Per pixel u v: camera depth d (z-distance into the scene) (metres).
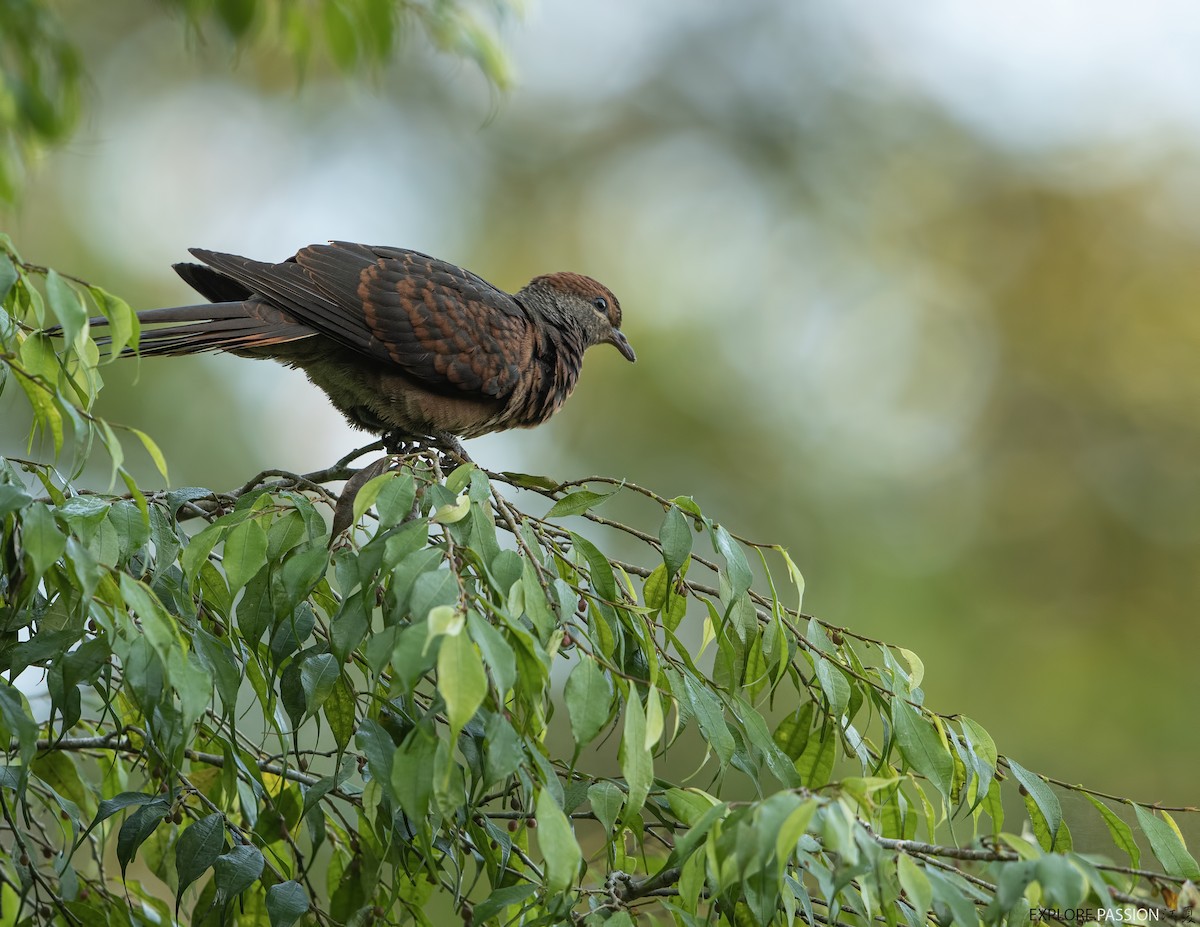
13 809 6.45
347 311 9.18
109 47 21.17
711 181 24.62
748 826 4.64
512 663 4.52
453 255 23.02
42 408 5.53
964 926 4.47
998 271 23.73
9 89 9.70
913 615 18.81
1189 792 17.67
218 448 17.28
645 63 25.47
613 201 24.16
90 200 19.52
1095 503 20.97
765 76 25.38
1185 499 20.73
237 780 5.99
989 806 6.14
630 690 5.04
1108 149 24.50
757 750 5.96
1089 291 23.17
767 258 23.78
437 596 4.73
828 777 6.46
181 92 21.94
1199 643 19.45
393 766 4.75
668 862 5.28
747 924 5.65
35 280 17.95
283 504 5.84
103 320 5.87
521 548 5.61
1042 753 17.77
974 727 6.01
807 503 19.56
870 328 22.98
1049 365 22.45
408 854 6.05
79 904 5.90
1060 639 19.36
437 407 9.84
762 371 21.45
